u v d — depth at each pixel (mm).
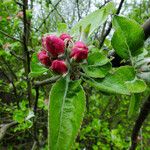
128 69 834
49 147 674
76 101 741
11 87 4465
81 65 818
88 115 5523
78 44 812
